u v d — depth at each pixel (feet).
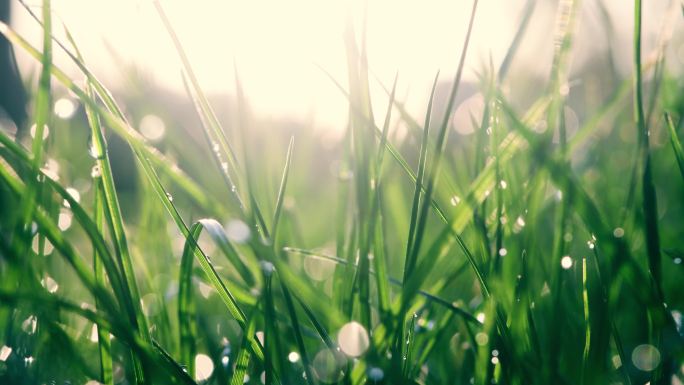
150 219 1.44
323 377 1.15
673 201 1.79
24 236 0.98
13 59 1.51
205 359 1.17
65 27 1.06
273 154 1.78
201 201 1.05
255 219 1.04
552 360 1.05
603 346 1.05
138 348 0.94
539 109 1.13
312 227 2.17
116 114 1.06
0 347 1.01
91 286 0.95
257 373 1.08
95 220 1.04
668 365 1.03
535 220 1.20
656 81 1.05
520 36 1.16
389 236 1.73
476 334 1.16
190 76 1.07
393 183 1.48
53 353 1.08
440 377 1.19
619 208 1.51
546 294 1.20
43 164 1.20
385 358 0.96
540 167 1.11
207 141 1.07
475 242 1.11
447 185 1.19
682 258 1.12
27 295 0.92
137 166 1.44
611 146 1.99
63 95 1.30
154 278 1.41
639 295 1.02
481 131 1.19
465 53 0.96
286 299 1.00
